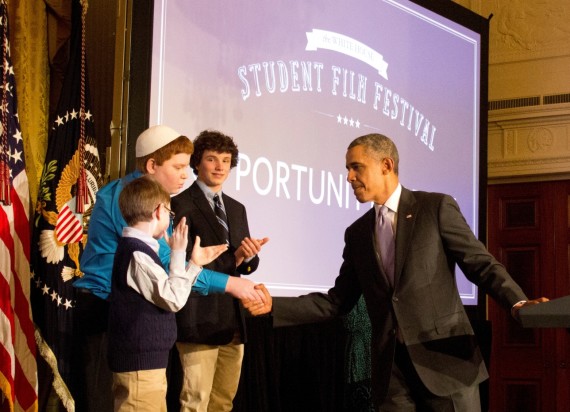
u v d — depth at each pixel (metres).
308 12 4.86
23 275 3.47
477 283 2.86
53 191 3.67
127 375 2.57
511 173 6.99
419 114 5.68
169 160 3.06
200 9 4.20
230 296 3.30
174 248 2.61
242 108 4.40
